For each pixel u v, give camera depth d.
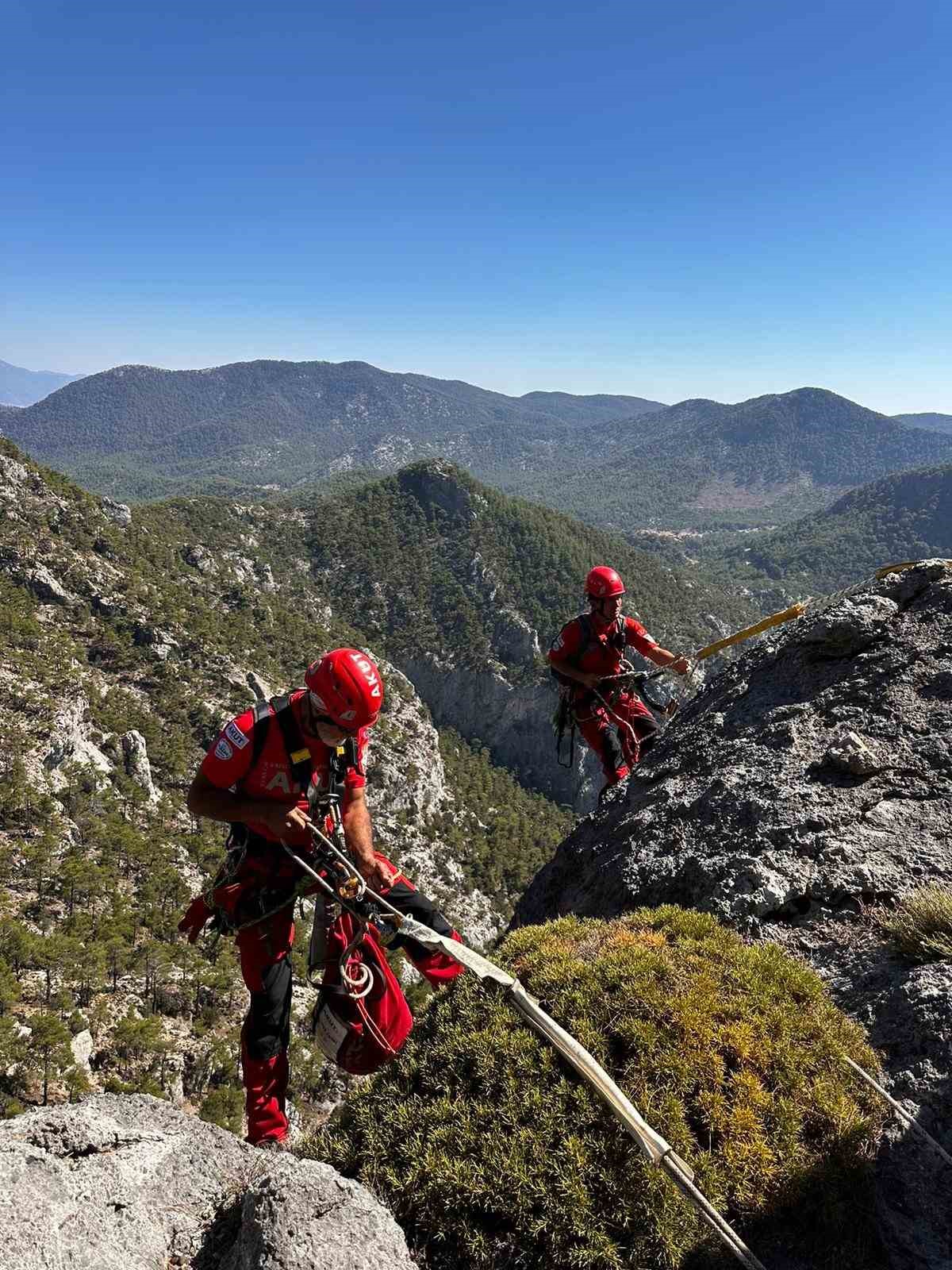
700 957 4.46
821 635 7.55
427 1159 3.54
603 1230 3.28
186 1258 2.85
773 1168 3.52
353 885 3.47
